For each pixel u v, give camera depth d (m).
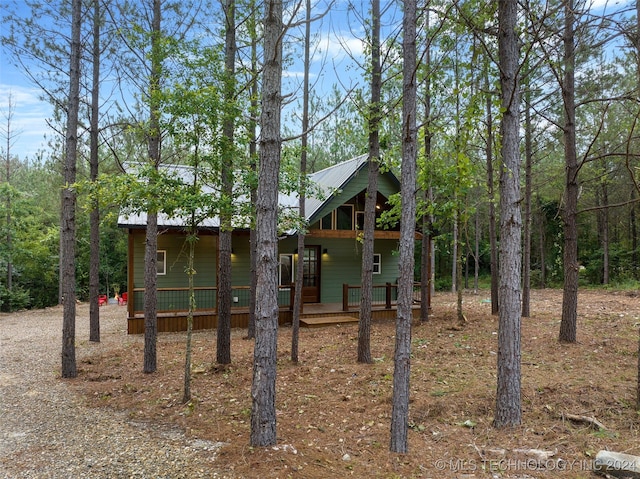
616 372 6.01
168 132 5.46
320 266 14.41
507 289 4.46
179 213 5.46
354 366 7.24
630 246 21.39
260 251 4.17
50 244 21.06
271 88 4.18
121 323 13.27
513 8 4.49
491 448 4.06
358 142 9.58
